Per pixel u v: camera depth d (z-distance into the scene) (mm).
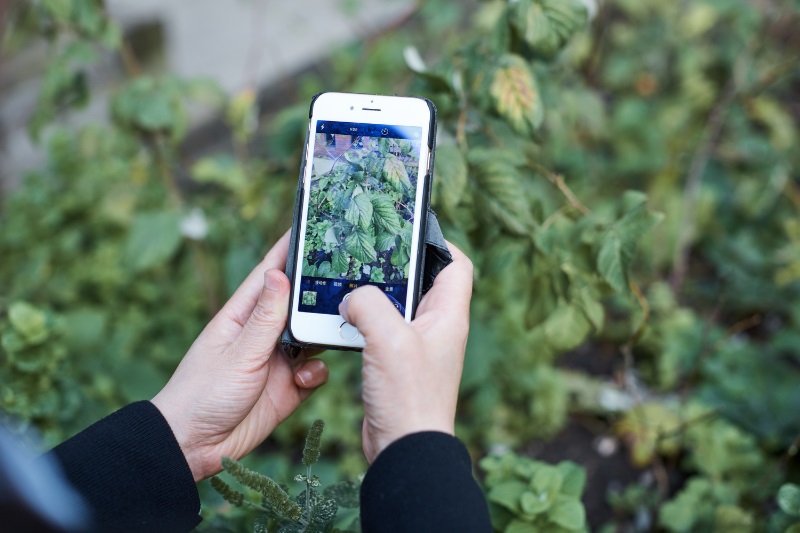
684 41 3389
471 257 1544
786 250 2781
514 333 2492
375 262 1258
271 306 1201
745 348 2551
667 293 2689
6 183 3256
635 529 2203
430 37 3377
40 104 2213
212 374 1236
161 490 1146
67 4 1984
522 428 2451
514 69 1550
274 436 2412
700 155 2941
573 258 1584
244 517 1430
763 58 3287
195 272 2730
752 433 2291
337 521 1366
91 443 1121
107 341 2512
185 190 3211
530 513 1475
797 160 3172
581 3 1569
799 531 1439
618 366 2703
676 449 2289
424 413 1021
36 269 2645
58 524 794
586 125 2855
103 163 2865
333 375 2412
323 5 4070
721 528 1861
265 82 3660
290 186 2115
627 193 1604
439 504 938
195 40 3889
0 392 1694
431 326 1123
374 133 1301
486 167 1577
